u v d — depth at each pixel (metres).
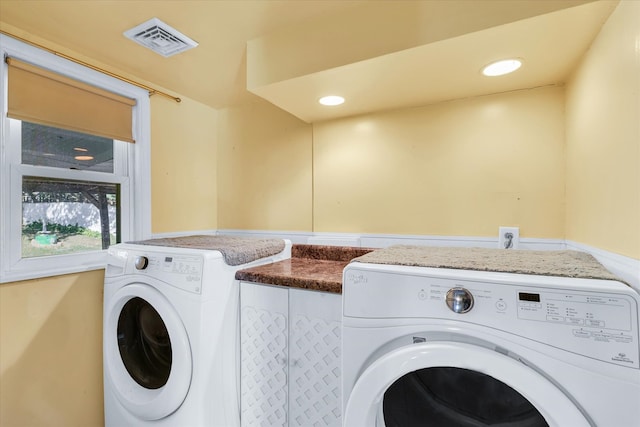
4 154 1.35
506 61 1.25
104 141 1.75
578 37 1.08
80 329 1.59
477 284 0.80
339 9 1.27
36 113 1.44
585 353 0.69
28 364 1.40
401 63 1.27
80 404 1.58
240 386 1.38
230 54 1.60
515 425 0.80
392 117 1.81
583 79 1.20
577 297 0.71
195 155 2.23
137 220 1.86
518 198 1.53
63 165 1.57
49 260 1.49
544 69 1.32
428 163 1.72
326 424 1.19
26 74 1.41
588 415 0.68
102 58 1.63
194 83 1.94
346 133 1.94
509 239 1.54
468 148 1.63
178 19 1.32
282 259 1.76
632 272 0.82
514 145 1.53
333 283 1.17
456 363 0.76
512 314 0.75
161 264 1.30
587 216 1.17
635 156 0.82
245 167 2.30
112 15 1.29
